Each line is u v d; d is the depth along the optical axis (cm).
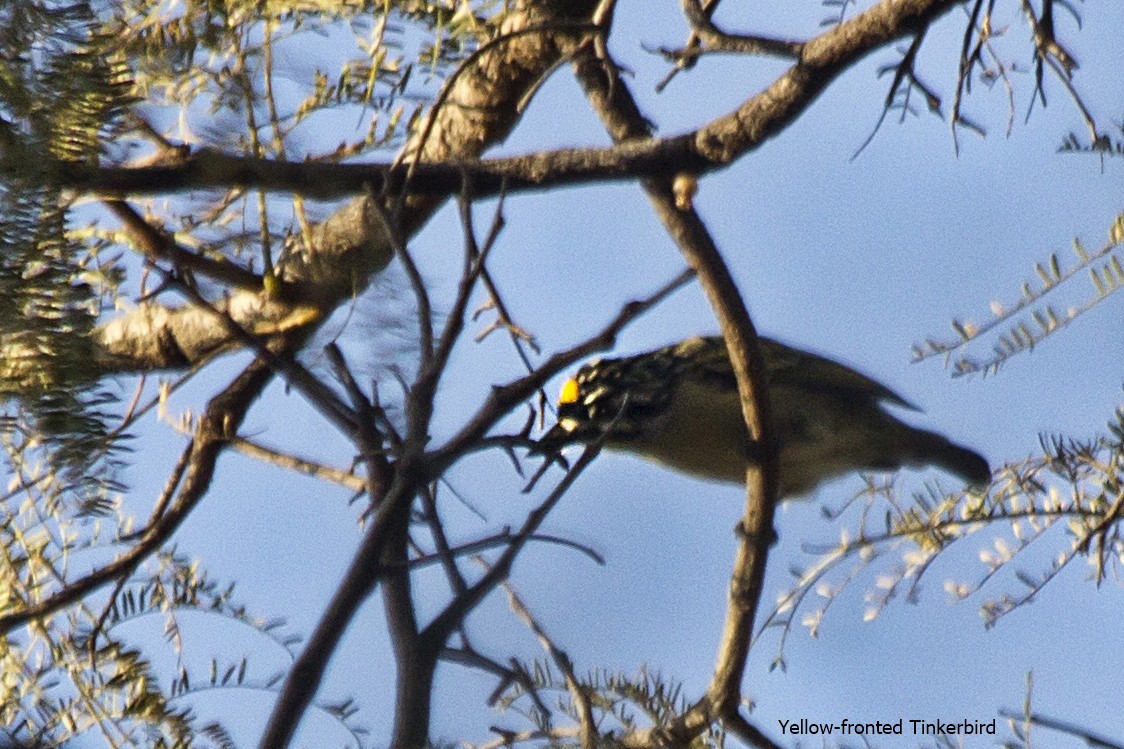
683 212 808
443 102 692
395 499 542
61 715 698
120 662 707
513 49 890
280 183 698
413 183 729
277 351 844
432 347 582
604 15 771
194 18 711
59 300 617
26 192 595
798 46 700
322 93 780
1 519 735
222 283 830
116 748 694
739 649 808
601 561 543
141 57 701
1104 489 750
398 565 528
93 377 628
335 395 632
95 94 597
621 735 692
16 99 590
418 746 501
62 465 632
